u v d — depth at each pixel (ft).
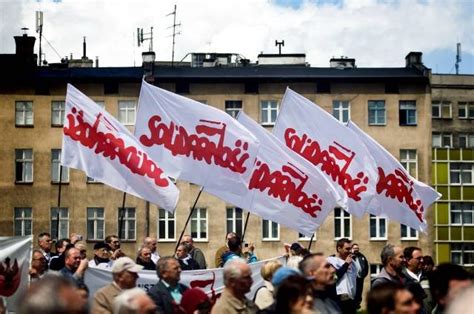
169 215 183.93
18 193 184.85
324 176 58.44
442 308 29.25
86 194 184.44
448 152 220.64
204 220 183.93
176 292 36.78
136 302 21.25
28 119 186.60
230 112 187.01
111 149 57.11
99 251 54.54
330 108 189.06
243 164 59.21
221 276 50.49
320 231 185.47
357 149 61.26
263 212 59.11
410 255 47.26
